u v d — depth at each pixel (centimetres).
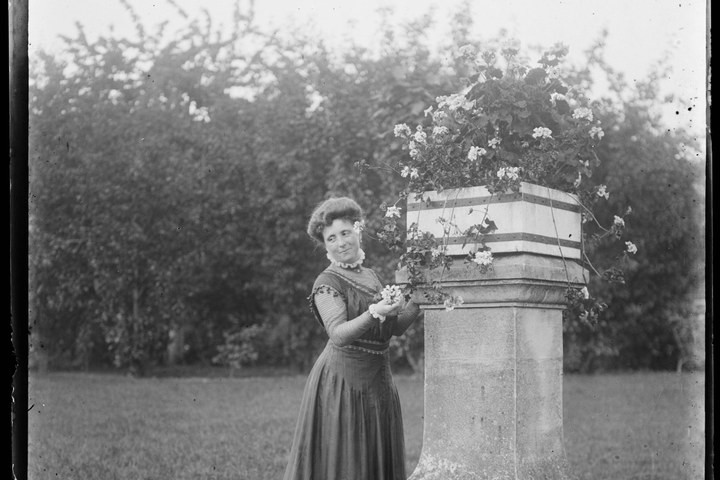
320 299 281
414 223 265
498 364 251
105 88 816
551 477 254
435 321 264
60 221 813
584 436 586
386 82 621
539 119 265
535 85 268
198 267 846
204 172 827
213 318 895
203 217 831
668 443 546
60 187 804
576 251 276
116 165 820
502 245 249
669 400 703
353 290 284
